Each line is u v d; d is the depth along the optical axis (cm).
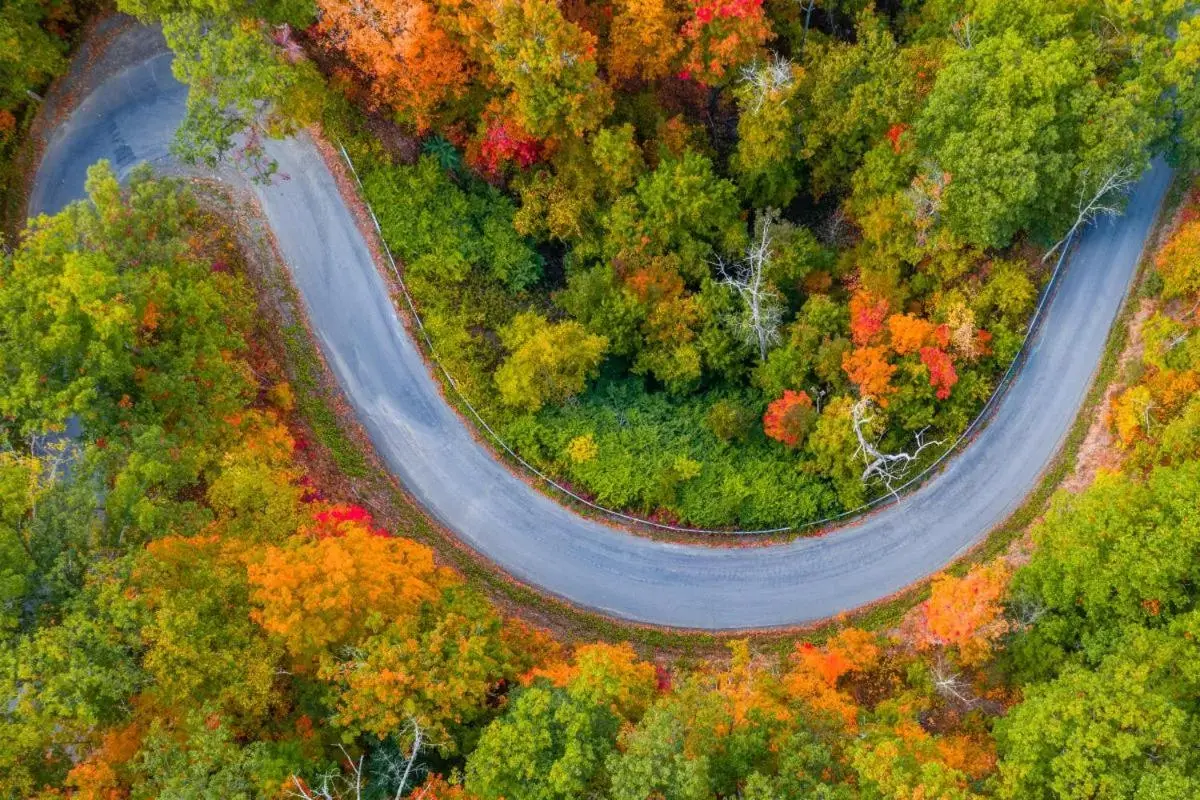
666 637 4012
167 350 3362
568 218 4222
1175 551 2908
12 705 2781
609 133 4056
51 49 4006
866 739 2864
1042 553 3384
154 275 3319
